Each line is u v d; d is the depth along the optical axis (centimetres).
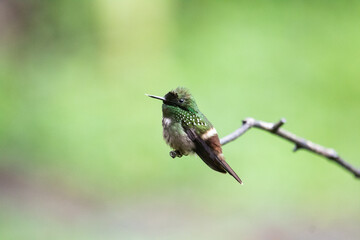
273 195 1291
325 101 1630
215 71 1759
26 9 2089
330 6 2062
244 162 1365
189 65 1814
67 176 1396
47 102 1683
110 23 1992
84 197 1315
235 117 1549
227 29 1961
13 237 1090
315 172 1343
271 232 1169
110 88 1739
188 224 1205
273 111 1580
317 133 1507
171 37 1958
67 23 2052
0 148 1488
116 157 1438
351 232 1175
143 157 1431
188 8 2061
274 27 1959
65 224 1177
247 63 1791
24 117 1598
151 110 1609
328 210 1259
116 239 1131
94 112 1612
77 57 1934
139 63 1867
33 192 1297
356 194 1295
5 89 1716
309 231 1175
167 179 1376
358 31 1911
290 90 1675
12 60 1902
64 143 1507
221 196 1309
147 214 1249
